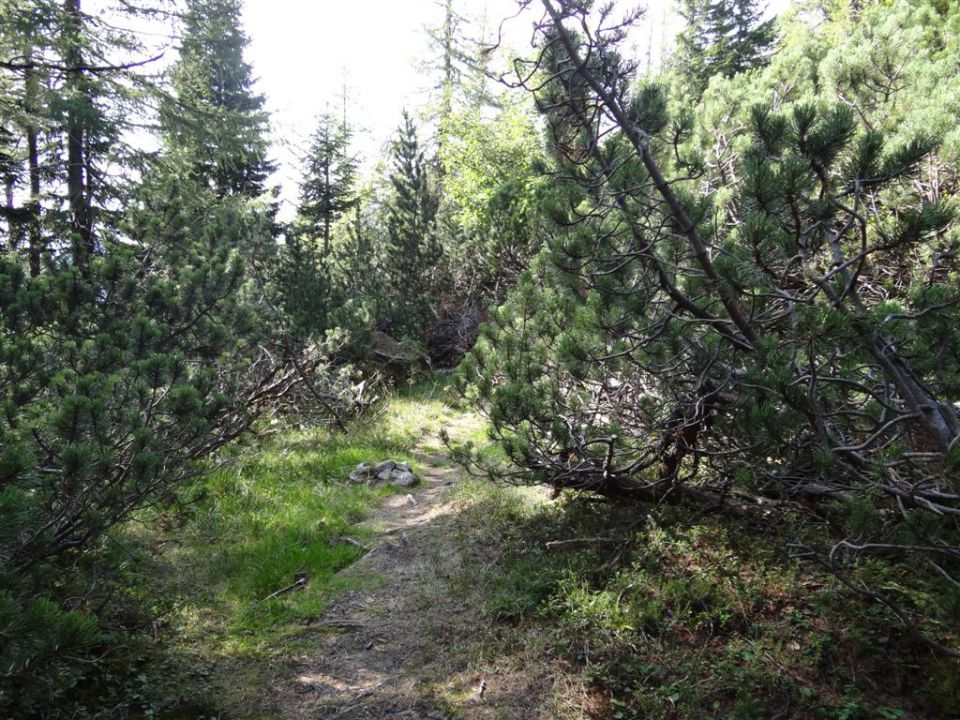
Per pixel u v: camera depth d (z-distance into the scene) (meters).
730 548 4.63
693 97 11.09
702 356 4.28
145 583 4.71
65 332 5.86
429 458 8.67
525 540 5.38
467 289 16.33
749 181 3.32
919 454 3.14
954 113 5.38
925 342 3.25
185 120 14.84
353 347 10.72
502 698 3.64
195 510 5.84
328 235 22.97
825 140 3.16
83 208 14.20
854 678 3.51
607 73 3.87
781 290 3.59
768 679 3.50
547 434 5.22
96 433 3.74
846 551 3.67
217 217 12.69
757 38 24.05
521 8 3.65
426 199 16.39
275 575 5.09
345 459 8.08
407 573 5.19
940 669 3.42
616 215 4.40
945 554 3.16
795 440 3.40
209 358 6.97
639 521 5.17
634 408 5.11
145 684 3.63
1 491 2.53
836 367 3.64
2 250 13.01
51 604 2.31
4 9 11.78
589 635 4.00
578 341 4.94
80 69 13.31
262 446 8.30
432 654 4.11
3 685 2.52
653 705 3.42
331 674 3.96
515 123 21.70
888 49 6.23
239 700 3.68
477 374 5.61
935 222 2.97
